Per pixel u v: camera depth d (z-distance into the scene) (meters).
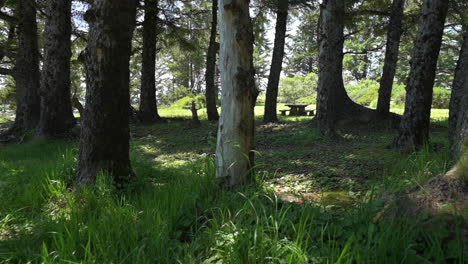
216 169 4.66
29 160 7.59
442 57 35.62
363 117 13.61
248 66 4.49
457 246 2.31
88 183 4.85
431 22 7.07
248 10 4.46
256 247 2.52
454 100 6.10
